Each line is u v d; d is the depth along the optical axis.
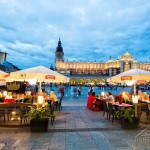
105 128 9.35
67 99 27.39
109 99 13.99
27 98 13.93
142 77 11.13
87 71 175.00
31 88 27.64
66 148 6.57
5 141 7.30
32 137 7.83
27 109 10.11
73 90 42.16
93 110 15.97
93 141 7.32
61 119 11.93
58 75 11.01
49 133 8.44
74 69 173.38
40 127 8.59
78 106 19.33
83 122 10.95
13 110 10.16
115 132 8.59
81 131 8.80
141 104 10.38
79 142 7.21
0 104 9.88
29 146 6.76
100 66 176.75
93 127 9.60
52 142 7.21
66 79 11.73
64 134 8.30
